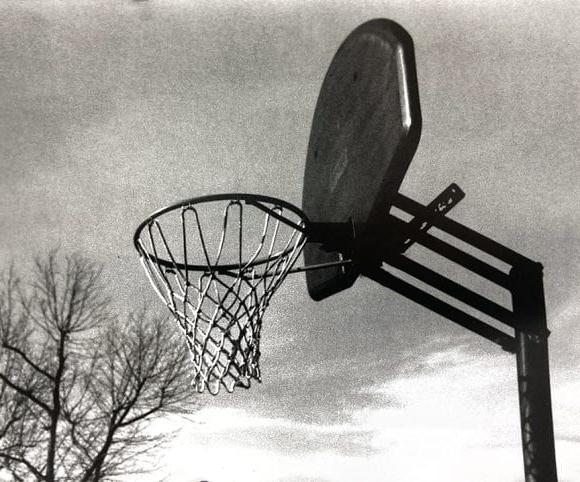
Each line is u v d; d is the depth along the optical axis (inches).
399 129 113.4
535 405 135.5
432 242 138.1
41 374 353.7
